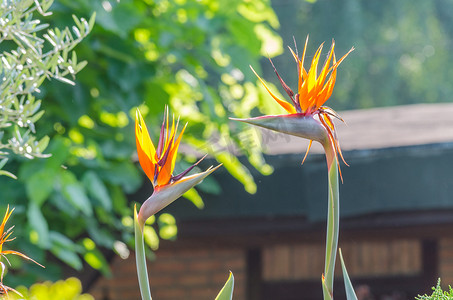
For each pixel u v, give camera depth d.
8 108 2.89
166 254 10.40
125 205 7.30
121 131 7.13
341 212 7.12
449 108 10.75
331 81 2.01
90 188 6.53
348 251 10.52
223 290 2.02
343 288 10.48
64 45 3.04
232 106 7.80
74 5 6.28
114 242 7.39
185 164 7.14
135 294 10.43
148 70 6.92
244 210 7.32
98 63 6.87
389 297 10.41
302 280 10.52
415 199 7.04
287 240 8.19
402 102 30.58
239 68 7.29
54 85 6.56
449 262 10.23
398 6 29.47
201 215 7.40
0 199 6.28
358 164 7.08
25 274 6.59
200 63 7.41
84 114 6.68
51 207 7.17
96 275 8.21
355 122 9.52
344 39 28.52
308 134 2.00
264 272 10.55
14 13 2.87
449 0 30.14
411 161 7.04
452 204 6.97
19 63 2.96
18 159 6.24
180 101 7.68
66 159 6.64
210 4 7.37
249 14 7.48
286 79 27.23
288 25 28.59
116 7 6.58
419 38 29.69
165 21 7.21
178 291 10.35
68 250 6.43
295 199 7.23
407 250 10.39
